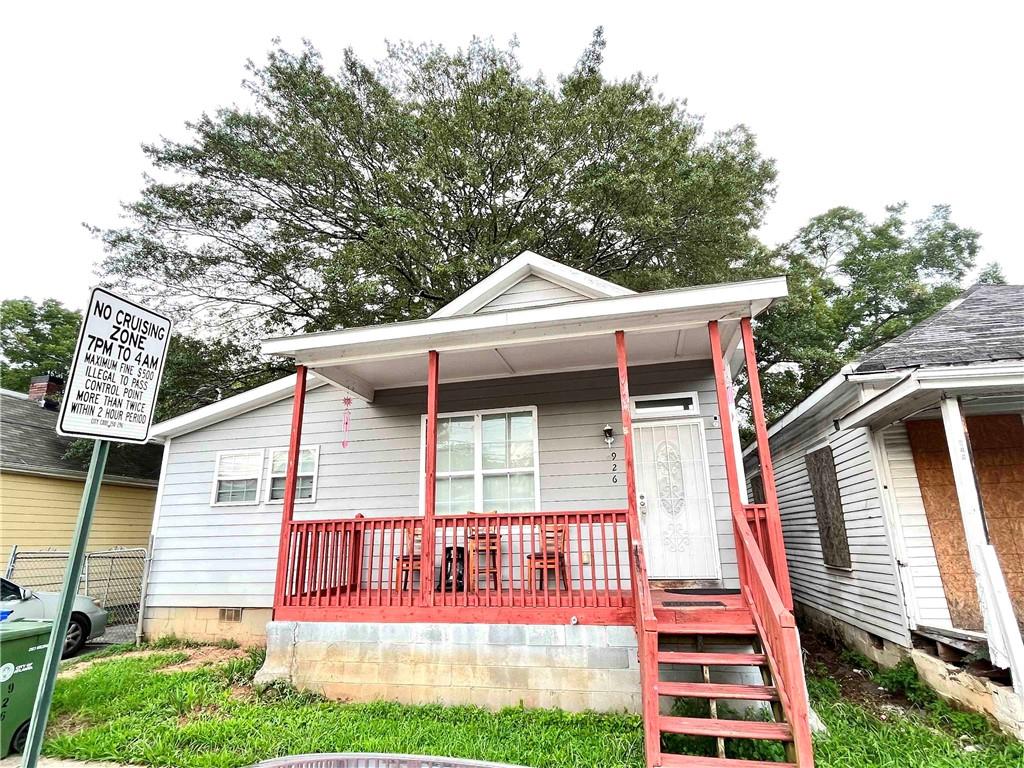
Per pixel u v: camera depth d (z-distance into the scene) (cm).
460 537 761
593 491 728
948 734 456
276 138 1491
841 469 766
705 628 476
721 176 1324
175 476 952
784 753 405
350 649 584
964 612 588
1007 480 603
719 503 686
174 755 420
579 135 1405
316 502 856
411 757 267
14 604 751
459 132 1409
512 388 797
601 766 392
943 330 689
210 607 877
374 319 1537
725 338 665
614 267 1524
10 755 432
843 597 805
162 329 274
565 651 536
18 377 2058
